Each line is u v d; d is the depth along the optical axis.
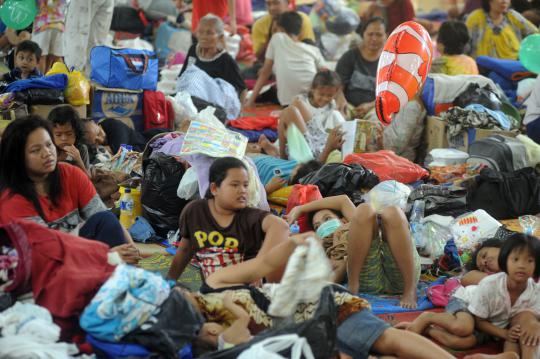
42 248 6.55
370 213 7.96
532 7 19.03
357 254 8.05
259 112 16.50
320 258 6.01
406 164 11.30
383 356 6.70
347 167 10.47
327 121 12.78
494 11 17.62
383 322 6.71
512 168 11.52
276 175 11.10
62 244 6.62
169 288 6.42
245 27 20.56
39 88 12.12
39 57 13.76
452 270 9.12
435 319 7.38
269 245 7.12
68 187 7.56
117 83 13.18
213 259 7.36
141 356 6.09
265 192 9.83
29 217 7.27
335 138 11.73
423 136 13.53
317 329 5.83
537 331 7.08
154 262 9.21
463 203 9.86
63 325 6.38
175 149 10.62
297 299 6.06
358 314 6.75
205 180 9.49
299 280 6.00
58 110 9.73
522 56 14.18
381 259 8.26
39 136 7.16
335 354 6.03
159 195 9.98
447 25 14.84
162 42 19.78
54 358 5.82
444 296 8.14
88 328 6.13
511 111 13.84
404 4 20.09
